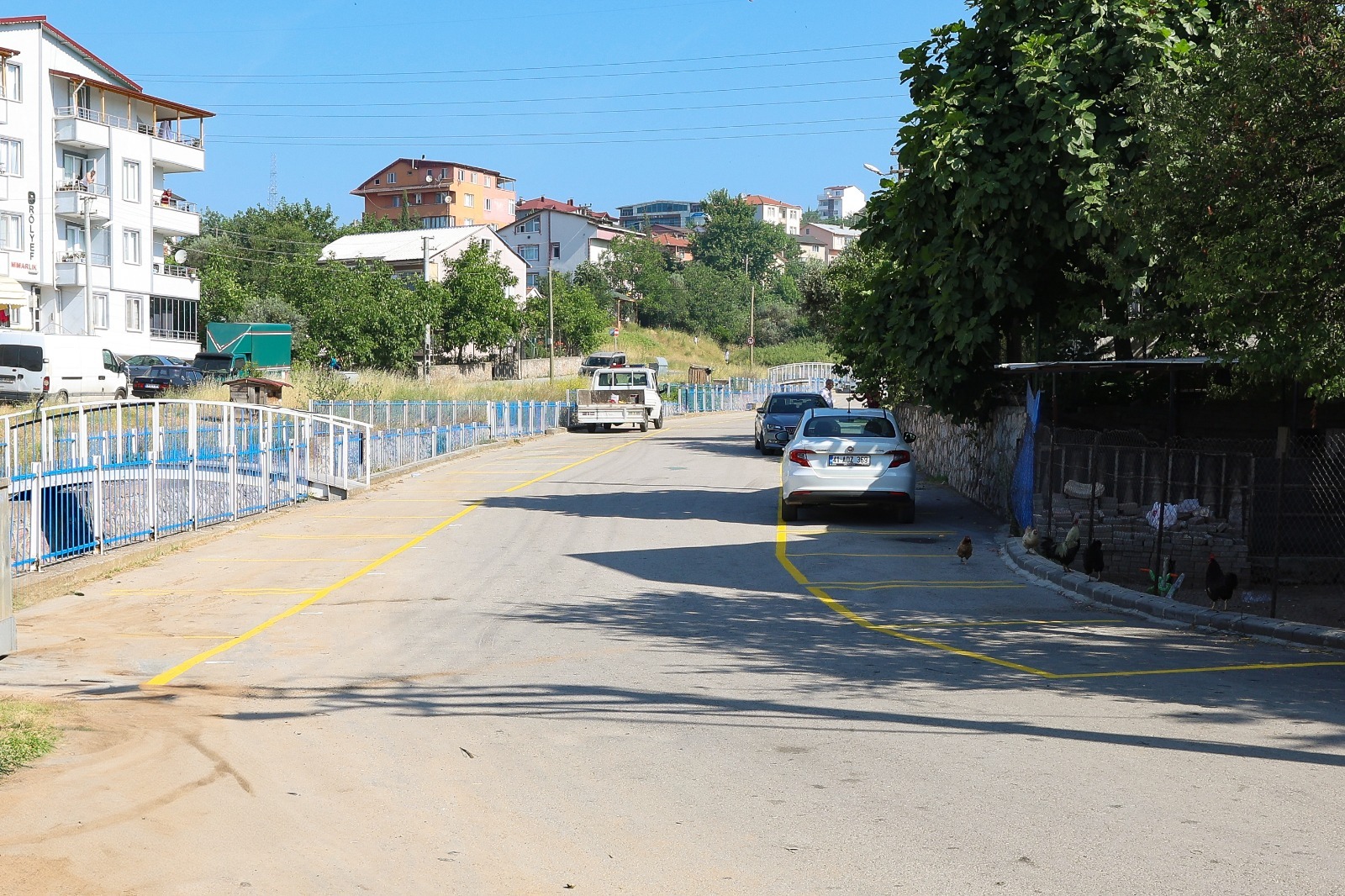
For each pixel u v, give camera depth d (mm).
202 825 5422
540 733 7172
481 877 4836
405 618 11422
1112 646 10125
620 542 16984
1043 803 5754
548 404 46781
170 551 16125
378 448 27609
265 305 66938
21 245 53781
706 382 74062
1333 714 7641
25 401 40750
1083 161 16250
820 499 18469
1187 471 14633
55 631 10812
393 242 91375
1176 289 14617
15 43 54062
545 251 123750
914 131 18031
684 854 5086
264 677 8859
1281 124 10125
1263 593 13078
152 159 60250
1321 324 10258
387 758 6602
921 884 4719
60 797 5793
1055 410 16609
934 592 13070
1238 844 5145
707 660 9461
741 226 147000
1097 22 16422
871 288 21594
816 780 6164
